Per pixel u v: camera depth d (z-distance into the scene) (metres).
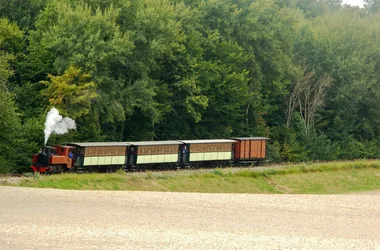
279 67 107.25
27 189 51.53
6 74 70.56
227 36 103.81
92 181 62.88
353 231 41.62
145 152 75.94
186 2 104.94
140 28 86.25
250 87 105.06
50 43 79.50
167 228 38.97
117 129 91.00
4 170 68.81
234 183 74.69
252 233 39.12
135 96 84.56
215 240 36.47
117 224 39.16
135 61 85.88
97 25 81.25
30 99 82.06
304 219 45.16
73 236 35.31
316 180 83.94
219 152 84.38
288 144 106.94
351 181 86.81
